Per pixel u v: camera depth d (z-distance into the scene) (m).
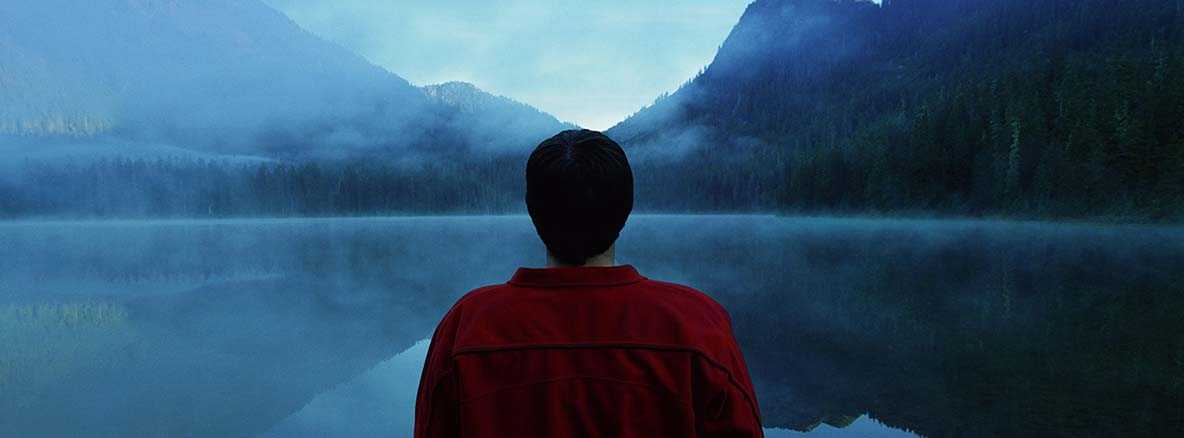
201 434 5.60
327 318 12.24
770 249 31.84
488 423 0.95
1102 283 17.00
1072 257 26.47
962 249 32.25
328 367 7.92
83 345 9.84
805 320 11.03
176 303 14.99
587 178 1.04
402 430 5.52
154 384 7.32
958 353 8.38
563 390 0.95
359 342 9.57
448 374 1.01
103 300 15.80
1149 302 13.37
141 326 11.72
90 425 5.94
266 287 17.89
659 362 0.95
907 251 30.78
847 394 6.38
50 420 6.09
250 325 11.60
